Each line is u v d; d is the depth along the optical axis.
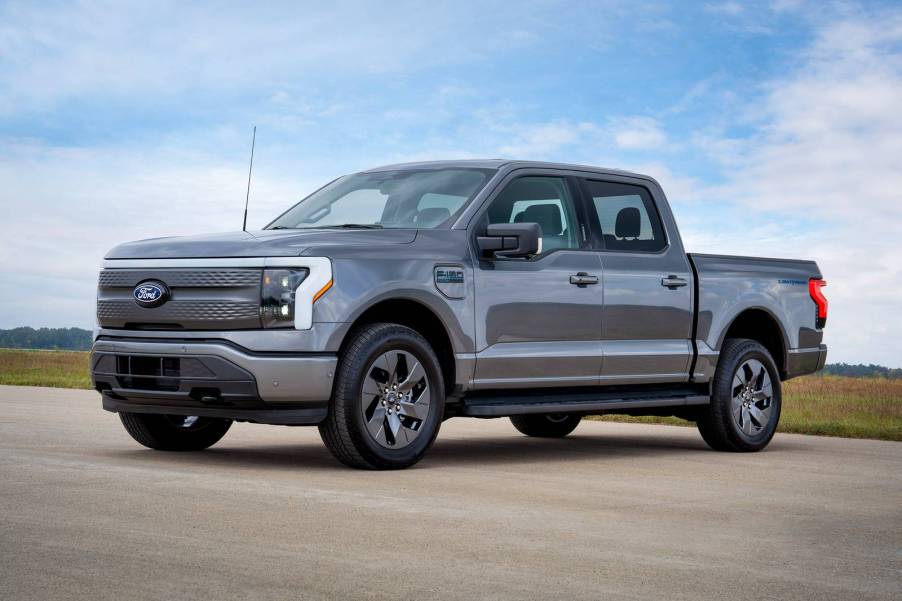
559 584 3.36
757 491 5.63
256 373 5.86
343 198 7.30
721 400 8.06
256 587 3.20
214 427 7.12
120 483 5.14
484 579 3.39
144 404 6.37
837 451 8.19
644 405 7.59
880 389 15.82
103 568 3.38
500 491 5.34
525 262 6.95
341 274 6.03
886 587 3.45
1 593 3.07
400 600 3.12
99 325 6.53
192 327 6.08
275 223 7.31
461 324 6.55
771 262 8.82
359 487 5.32
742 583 3.45
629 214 7.83
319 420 5.96
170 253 6.24
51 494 4.75
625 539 4.12
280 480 5.48
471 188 6.96
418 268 6.35
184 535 3.91
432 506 4.75
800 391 15.28
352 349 6.04
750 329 8.91
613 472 6.39
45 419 8.80
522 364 6.87
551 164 7.45
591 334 7.29
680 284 7.91
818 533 4.38
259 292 5.93
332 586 3.24
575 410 7.17
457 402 6.72
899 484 6.07
